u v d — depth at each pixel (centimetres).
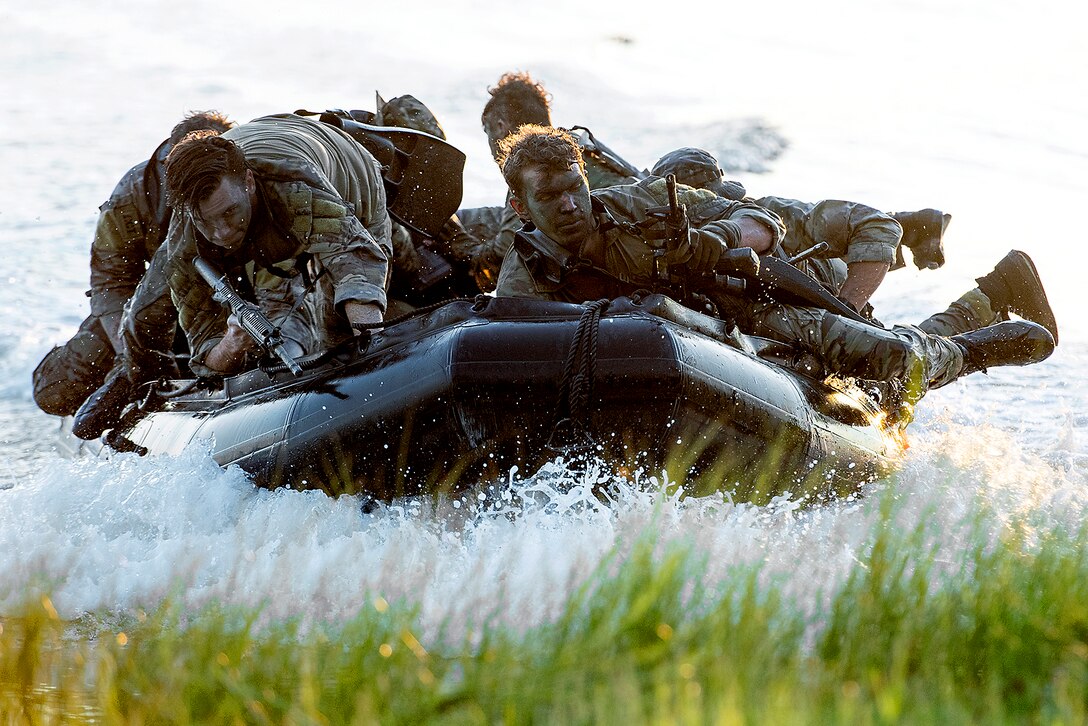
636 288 1953
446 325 1752
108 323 2642
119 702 1081
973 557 1345
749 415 1712
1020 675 1105
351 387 1742
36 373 2759
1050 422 3067
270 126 2053
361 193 2186
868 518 1591
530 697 1020
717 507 1659
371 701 1012
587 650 1077
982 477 1952
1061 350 4000
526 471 1655
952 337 2417
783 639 1127
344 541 1620
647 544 1278
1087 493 1988
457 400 1636
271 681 1071
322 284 1962
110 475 1802
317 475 1733
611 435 1641
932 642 1132
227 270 1972
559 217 1903
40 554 1566
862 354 2034
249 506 1739
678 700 966
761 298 2064
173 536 1712
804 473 1788
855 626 1162
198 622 1229
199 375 2141
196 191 1839
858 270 2530
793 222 2555
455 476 1666
